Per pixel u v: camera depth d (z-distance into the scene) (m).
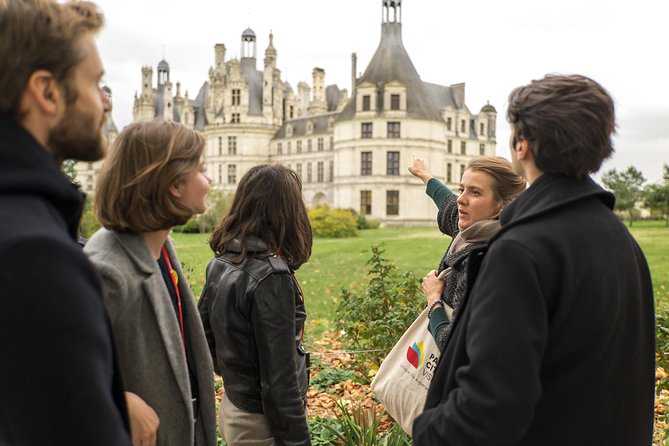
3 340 1.12
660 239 29.89
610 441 1.83
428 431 1.86
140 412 1.97
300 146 85.25
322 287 15.42
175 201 2.11
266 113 89.44
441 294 2.83
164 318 2.12
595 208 1.90
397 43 72.44
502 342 1.66
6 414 1.16
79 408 1.16
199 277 15.64
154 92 110.50
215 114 91.94
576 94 1.81
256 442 2.79
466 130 85.50
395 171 70.31
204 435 2.42
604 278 1.78
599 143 1.81
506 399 1.62
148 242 2.24
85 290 1.23
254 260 2.71
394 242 34.25
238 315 2.70
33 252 1.14
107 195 2.06
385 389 2.75
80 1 1.49
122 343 2.04
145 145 2.04
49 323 1.13
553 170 1.88
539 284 1.70
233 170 88.50
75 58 1.38
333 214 47.19
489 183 2.91
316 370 6.93
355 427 3.87
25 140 1.30
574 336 1.76
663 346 5.59
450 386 1.95
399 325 5.36
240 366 2.76
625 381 1.87
